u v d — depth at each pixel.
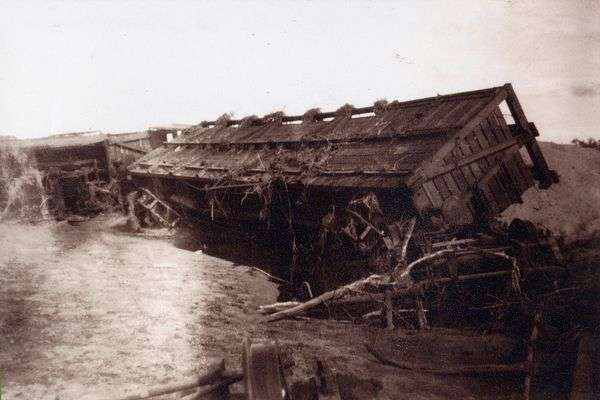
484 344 6.29
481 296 7.49
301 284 9.10
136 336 6.14
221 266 11.34
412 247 7.75
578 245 9.84
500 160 8.59
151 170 17.39
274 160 11.30
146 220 16.62
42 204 17.81
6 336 5.71
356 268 8.05
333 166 9.27
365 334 6.98
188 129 19.88
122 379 4.85
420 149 7.97
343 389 5.03
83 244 13.30
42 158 18.89
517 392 5.04
